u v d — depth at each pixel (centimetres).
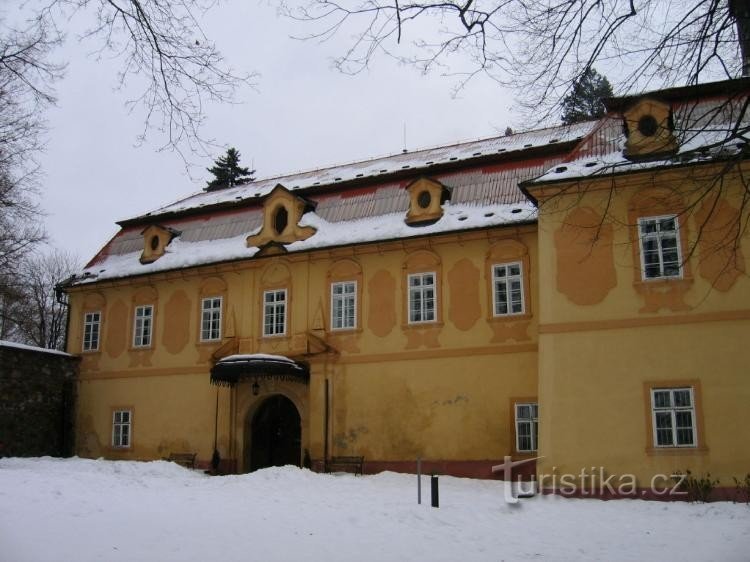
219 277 2827
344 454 2461
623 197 1952
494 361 2317
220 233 2942
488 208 2434
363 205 2684
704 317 1827
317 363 2553
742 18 814
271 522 1293
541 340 1953
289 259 2688
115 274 3027
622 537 1224
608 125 2084
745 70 849
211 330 2814
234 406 2697
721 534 1236
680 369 1817
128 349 2964
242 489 1792
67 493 1526
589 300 1933
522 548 1127
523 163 2541
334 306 2591
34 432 2839
